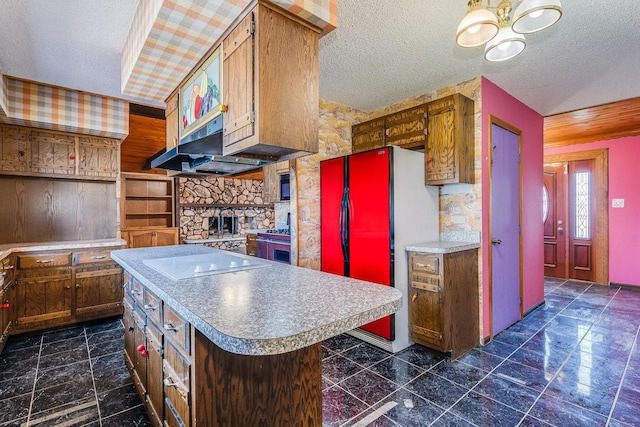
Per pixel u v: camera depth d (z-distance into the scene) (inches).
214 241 275.9
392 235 105.0
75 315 127.6
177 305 45.1
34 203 135.8
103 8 72.1
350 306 42.9
